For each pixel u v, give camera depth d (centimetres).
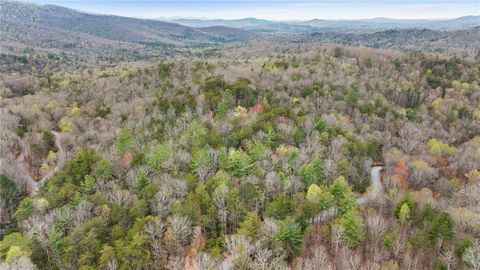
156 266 6294
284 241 6700
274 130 11231
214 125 11731
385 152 11712
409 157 11038
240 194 7756
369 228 7250
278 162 9550
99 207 7462
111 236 6788
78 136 12875
